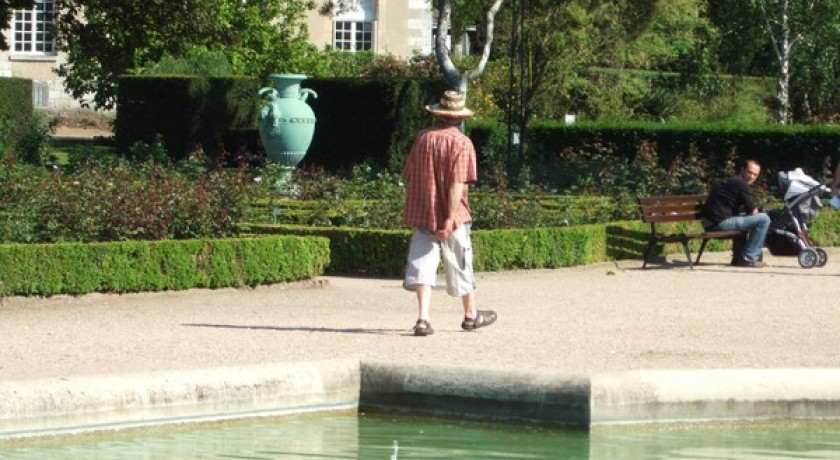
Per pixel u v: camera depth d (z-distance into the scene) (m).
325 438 9.88
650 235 20.61
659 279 18.41
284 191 23.53
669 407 10.33
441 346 12.15
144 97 36.84
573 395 10.17
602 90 41.72
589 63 40.25
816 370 10.70
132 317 14.11
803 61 43.12
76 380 9.81
